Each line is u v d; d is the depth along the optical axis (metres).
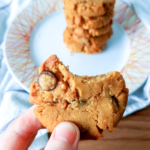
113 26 0.29
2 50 0.28
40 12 0.30
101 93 0.15
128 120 0.23
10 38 0.28
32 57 0.27
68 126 0.15
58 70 0.15
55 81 0.14
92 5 0.22
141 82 0.24
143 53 0.26
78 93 0.15
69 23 0.24
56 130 0.15
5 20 0.30
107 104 0.15
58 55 0.27
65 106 0.15
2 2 0.31
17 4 0.31
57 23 0.30
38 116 0.15
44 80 0.14
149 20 0.27
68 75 0.15
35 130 0.20
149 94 0.23
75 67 0.26
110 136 0.23
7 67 0.27
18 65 0.26
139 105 0.23
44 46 0.28
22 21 0.29
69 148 0.14
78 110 0.15
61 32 0.29
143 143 0.22
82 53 0.27
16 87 0.25
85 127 0.15
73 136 0.14
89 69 0.26
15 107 0.23
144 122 0.23
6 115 0.22
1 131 0.22
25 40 0.28
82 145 0.22
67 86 0.15
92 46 0.26
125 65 0.26
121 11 0.29
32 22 0.29
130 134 0.23
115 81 0.15
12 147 0.18
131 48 0.27
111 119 0.15
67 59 0.27
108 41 0.28
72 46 0.26
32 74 0.25
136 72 0.25
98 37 0.25
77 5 0.22
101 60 0.26
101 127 0.15
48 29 0.29
